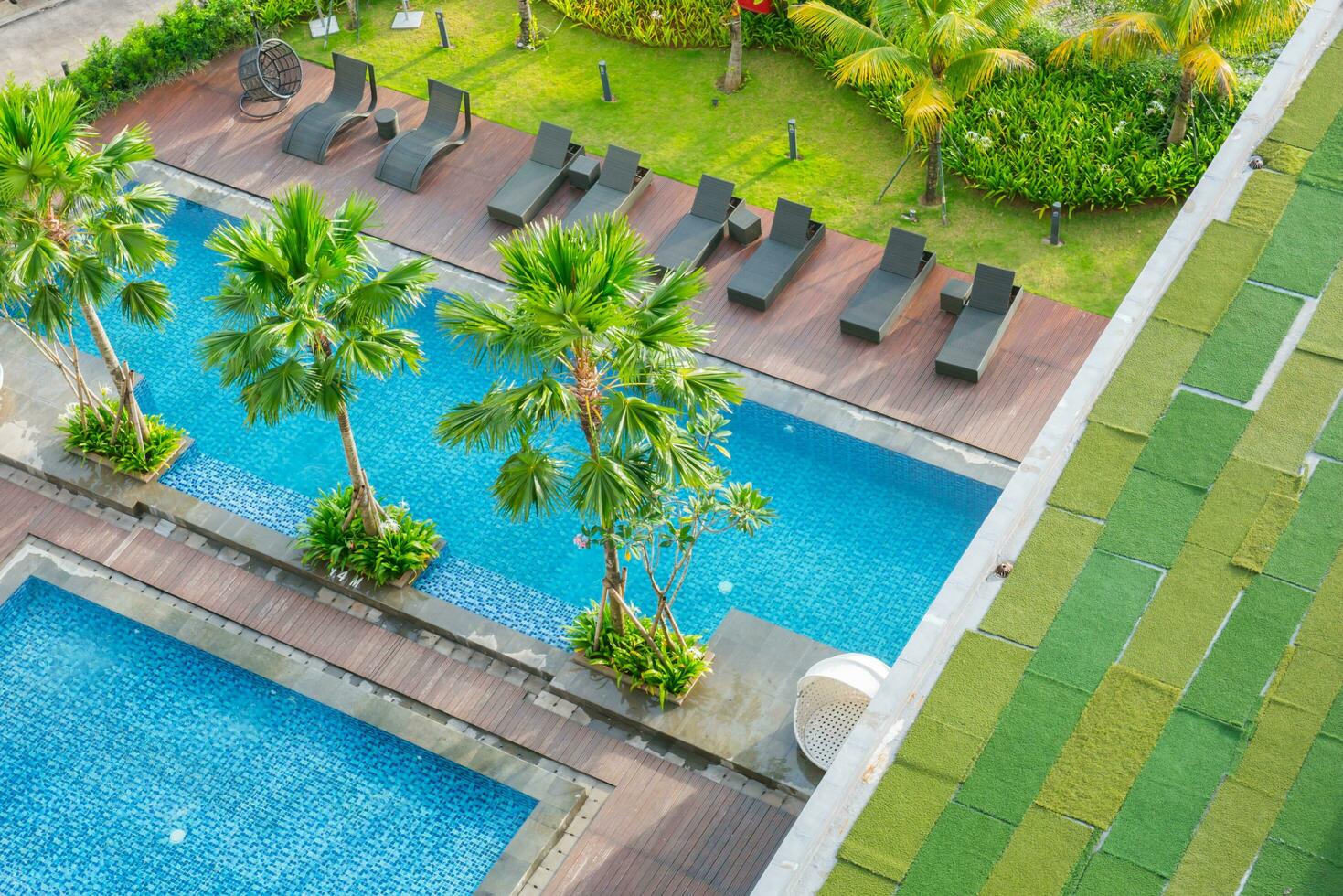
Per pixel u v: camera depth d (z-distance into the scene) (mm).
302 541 19531
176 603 19438
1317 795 11211
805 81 26953
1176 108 23812
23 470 20938
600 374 15008
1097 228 23625
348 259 16391
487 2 29094
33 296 18328
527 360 14531
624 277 14102
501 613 19047
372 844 17016
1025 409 20641
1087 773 11477
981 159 24344
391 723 17844
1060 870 11023
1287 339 13969
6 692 18500
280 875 16781
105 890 16656
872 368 21438
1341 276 14359
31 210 17766
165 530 20266
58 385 21781
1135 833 11148
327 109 25953
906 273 22141
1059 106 25078
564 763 17594
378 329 16859
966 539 19469
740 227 23219
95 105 26469
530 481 15227
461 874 16750
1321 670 11852
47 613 19438
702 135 26031
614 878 16312
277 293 16359
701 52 27766
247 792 17500
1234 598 12328
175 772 17703
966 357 20859
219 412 21688
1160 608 12320
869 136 25719
